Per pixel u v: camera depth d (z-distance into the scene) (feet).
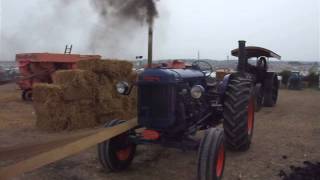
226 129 21.95
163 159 21.70
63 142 13.66
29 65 49.32
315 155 22.86
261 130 30.35
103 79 32.32
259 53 45.21
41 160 12.30
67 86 30.09
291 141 26.35
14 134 28.53
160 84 17.87
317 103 52.26
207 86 22.38
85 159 21.42
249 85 22.86
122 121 19.13
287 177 18.07
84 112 31.22
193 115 19.63
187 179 18.60
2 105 44.68
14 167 11.67
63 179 18.34
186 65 22.86
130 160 19.98
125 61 33.50
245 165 20.70
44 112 30.14
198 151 16.89
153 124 18.13
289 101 55.26
